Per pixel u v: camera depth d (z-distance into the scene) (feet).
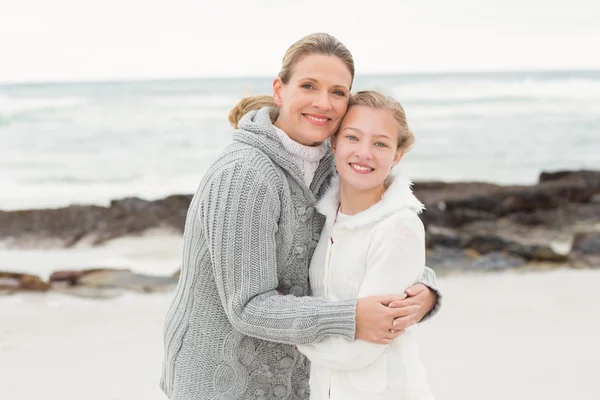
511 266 27.09
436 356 16.79
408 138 7.80
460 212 35.06
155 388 15.17
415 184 39.60
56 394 14.87
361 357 7.03
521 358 16.62
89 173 51.06
